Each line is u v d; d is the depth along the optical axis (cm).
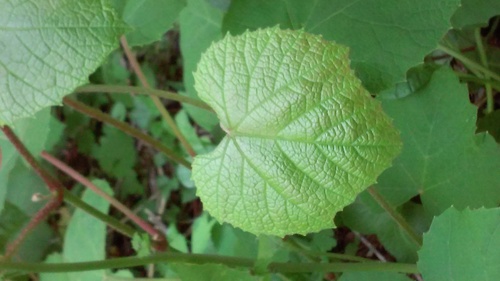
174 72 65
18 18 22
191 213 63
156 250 38
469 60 40
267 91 23
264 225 25
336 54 23
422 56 31
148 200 64
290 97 23
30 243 56
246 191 24
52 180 33
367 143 23
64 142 65
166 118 43
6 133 31
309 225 24
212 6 42
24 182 54
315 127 23
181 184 62
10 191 54
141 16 38
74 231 45
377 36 32
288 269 34
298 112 23
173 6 38
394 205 39
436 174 37
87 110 37
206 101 25
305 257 43
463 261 28
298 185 24
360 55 32
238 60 24
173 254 34
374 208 39
